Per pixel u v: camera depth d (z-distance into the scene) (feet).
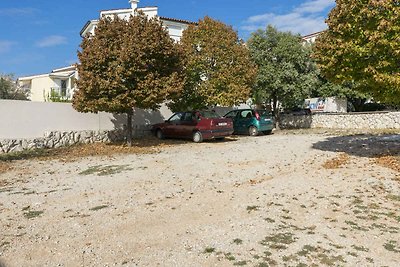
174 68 53.47
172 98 54.54
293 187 26.81
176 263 14.78
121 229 18.69
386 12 31.22
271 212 21.29
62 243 16.96
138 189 26.96
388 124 71.77
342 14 33.81
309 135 64.85
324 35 37.45
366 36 31.65
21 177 32.78
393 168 31.30
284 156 40.29
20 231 18.62
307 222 19.74
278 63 78.38
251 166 35.09
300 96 79.15
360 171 31.04
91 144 53.88
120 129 60.34
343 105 101.96
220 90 67.05
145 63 48.67
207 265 14.58
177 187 27.37
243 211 21.52
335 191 25.59
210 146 52.19
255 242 16.88
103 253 15.81
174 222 19.70
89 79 47.01
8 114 48.14
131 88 48.80
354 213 21.15
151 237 17.58
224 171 32.96
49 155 45.09
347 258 15.23
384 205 22.50
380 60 31.81
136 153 46.57
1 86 115.75
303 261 14.89
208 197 24.53
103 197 24.91
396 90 32.37
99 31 50.31
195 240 17.16
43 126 51.72
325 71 36.73
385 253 15.80
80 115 55.98
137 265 14.64
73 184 29.27
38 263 14.94
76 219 20.34
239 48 69.05
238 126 70.23
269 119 69.62
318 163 35.65
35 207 22.94
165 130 61.98
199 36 68.03
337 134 64.39
